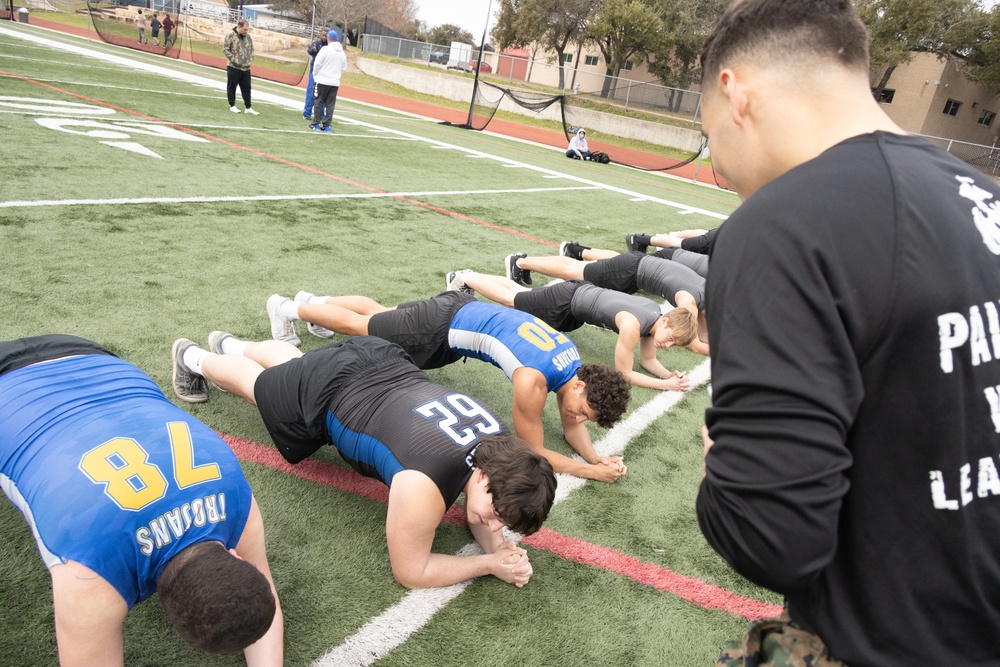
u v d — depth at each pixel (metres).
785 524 0.76
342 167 8.93
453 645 1.99
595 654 2.05
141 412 1.69
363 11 47.62
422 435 2.05
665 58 29.80
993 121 31.75
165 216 5.50
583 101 23.97
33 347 1.88
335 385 2.34
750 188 1.03
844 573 0.90
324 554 2.27
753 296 0.81
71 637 1.43
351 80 27.62
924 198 0.83
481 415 2.19
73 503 1.44
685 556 2.57
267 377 2.53
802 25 0.92
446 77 26.84
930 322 0.79
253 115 12.15
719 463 0.82
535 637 2.07
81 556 1.40
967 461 0.84
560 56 32.97
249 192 6.75
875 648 0.91
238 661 1.84
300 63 23.97
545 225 7.80
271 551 2.24
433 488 1.98
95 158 6.87
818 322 0.78
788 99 0.93
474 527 2.44
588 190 11.02
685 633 2.19
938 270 0.80
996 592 0.90
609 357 4.36
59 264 4.18
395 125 15.03
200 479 1.57
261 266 4.79
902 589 0.88
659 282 4.60
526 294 4.20
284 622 1.97
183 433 1.66
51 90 10.52
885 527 0.86
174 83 14.88
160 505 1.49
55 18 32.81
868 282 0.79
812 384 0.76
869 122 0.93
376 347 2.50
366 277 4.94
